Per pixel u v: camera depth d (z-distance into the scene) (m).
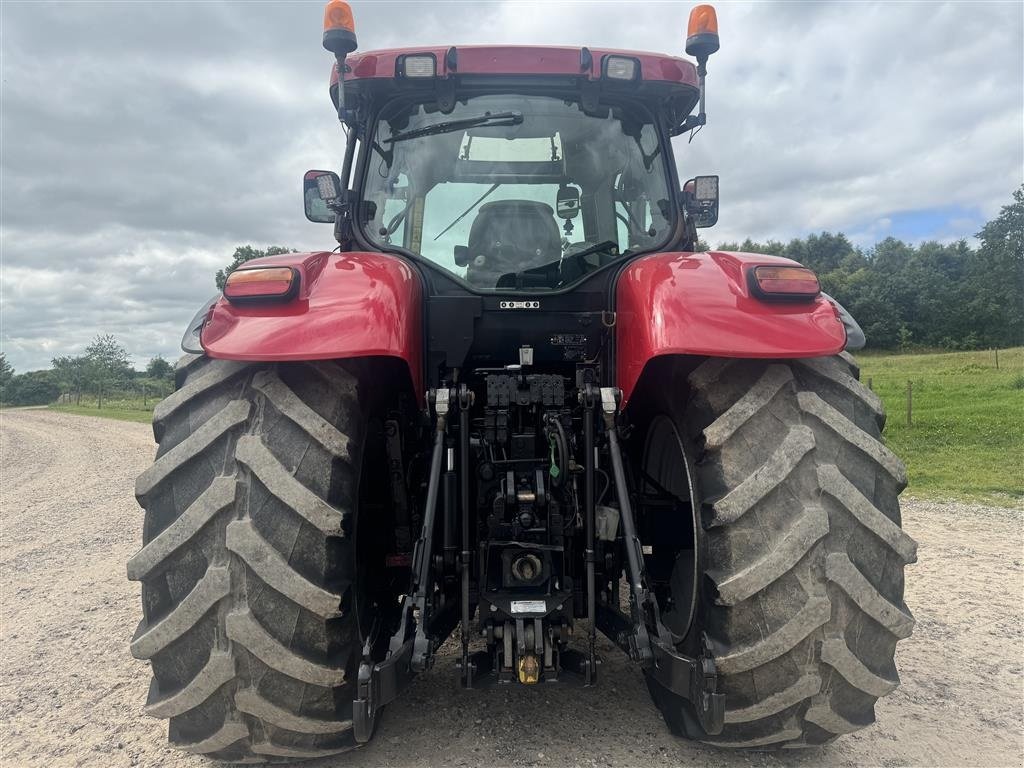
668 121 3.20
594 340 2.77
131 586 4.78
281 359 1.95
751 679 1.98
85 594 4.61
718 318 2.08
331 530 1.89
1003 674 3.09
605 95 3.05
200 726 2.02
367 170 3.03
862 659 1.97
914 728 2.60
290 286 2.03
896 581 2.00
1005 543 5.54
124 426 28.17
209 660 1.89
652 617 2.15
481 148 3.00
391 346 2.03
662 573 2.66
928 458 11.27
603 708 2.70
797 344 2.03
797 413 2.05
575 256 2.91
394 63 2.88
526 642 2.12
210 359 2.26
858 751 2.43
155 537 1.93
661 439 2.77
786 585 1.92
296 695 1.94
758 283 2.11
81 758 2.50
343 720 2.03
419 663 2.01
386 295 2.12
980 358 43.81
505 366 2.77
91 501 8.75
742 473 1.98
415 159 3.01
